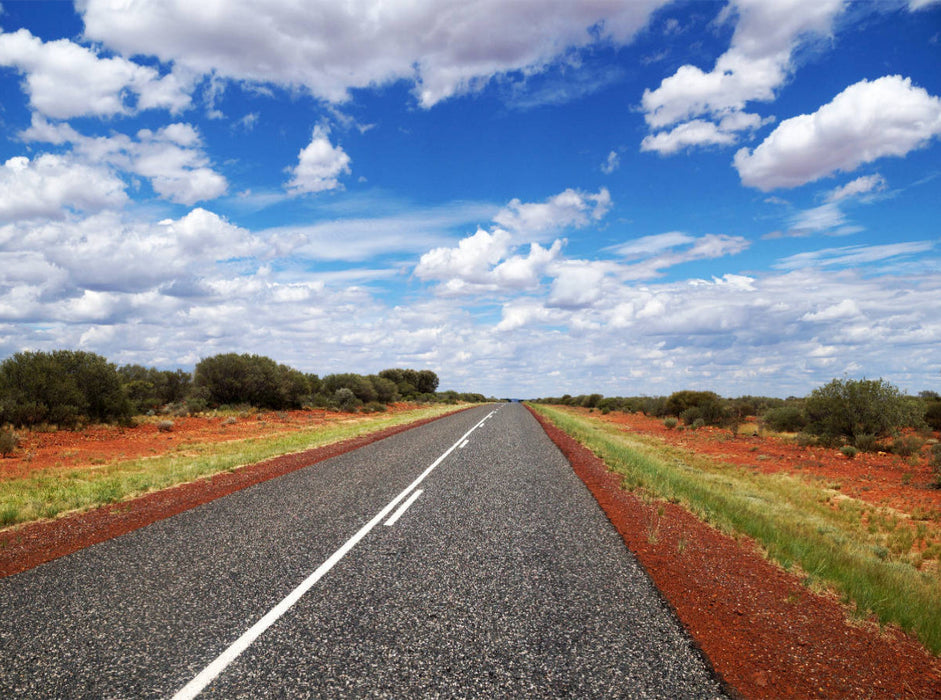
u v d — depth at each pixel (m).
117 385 21.83
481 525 6.58
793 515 9.55
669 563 5.19
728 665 3.23
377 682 2.97
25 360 19.73
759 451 19.39
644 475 10.35
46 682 2.96
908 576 6.18
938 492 12.45
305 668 3.12
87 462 13.62
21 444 15.89
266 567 4.95
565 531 6.33
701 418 30.33
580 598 4.24
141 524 6.62
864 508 10.84
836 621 4.05
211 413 28.64
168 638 3.50
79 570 4.88
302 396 37.22
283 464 11.93
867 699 2.94
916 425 20.17
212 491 8.78
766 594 4.53
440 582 4.57
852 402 20.59
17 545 5.82
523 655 3.29
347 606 4.04
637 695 2.87
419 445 16.02
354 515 7.09
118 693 2.85
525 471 11.02
